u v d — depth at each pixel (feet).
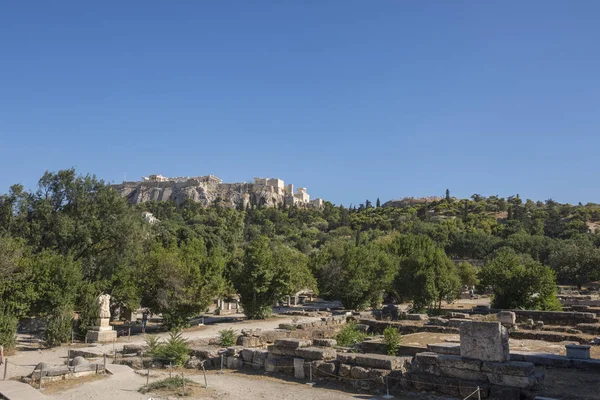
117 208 172.35
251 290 150.92
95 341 106.73
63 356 88.89
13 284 107.86
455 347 55.98
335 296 183.42
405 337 91.61
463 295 246.47
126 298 151.12
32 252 155.33
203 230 357.41
